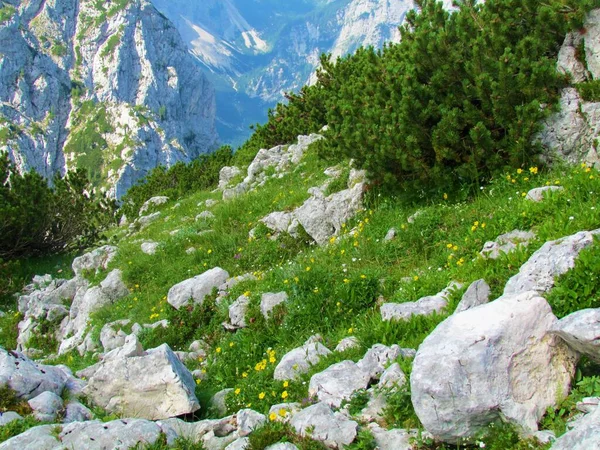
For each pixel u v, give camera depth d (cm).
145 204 2923
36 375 827
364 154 1220
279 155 2292
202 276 1286
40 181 2230
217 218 1748
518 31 1188
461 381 504
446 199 1130
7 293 1859
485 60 1122
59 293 1745
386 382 630
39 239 2167
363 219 1234
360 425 585
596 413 432
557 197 904
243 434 638
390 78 1265
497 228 929
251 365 951
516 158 1073
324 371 704
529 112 1058
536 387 515
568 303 628
